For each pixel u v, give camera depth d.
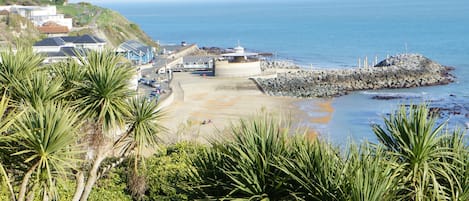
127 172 17.77
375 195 7.59
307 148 8.84
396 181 8.21
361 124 50.47
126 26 135.38
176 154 18.83
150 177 17.20
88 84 14.40
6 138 10.52
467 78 79.50
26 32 90.25
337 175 8.09
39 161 10.90
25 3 129.50
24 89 13.48
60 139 10.87
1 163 10.55
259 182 8.90
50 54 64.06
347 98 66.50
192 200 9.82
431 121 8.82
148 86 68.50
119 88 14.27
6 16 91.56
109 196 16.55
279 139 9.39
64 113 11.43
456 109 56.88
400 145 8.80
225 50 130.38
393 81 76.38
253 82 76.62
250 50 133.75
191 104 61.03
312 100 64.75
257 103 62.34
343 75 78.88
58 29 100.06
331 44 140.62
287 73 83.94
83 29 110.25
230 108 58.91
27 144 10.82
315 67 97.69
